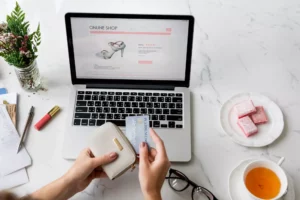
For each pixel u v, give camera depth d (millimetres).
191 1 1271
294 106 1099
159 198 892
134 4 1279
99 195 978
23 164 1011
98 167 985
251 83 1138
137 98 1090
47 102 1108
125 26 1017
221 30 1230
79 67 1089
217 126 1072
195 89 1129
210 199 974
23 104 1104
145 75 1102
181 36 1028
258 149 1037
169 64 1077
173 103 1084
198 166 1017
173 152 1017
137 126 980
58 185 920
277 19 1252
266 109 1082
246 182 938
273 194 923
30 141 1048
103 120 1062
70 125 1053
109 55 1065
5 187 979
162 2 1280
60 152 1034
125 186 987
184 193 984
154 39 1035
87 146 1013
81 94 1096
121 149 938
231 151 1036
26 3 1278
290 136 1054
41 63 1175
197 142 1048
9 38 969
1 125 1059
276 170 938
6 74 1153
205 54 1188
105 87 1112
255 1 1271
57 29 1237
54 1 1280
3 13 1260
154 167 894
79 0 1275
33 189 986
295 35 1222
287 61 1175
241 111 1055
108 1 1275
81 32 1025
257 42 1209
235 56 1184
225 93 1123
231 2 1272
